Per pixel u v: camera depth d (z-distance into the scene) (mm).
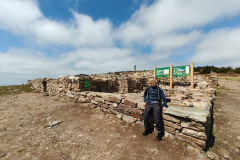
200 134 2541
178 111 2916
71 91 7086
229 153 2492
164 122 3154
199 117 2576
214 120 4219
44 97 8117
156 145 2789
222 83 15164
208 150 2570
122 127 3693
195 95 6613
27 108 5480
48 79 10203
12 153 2371
